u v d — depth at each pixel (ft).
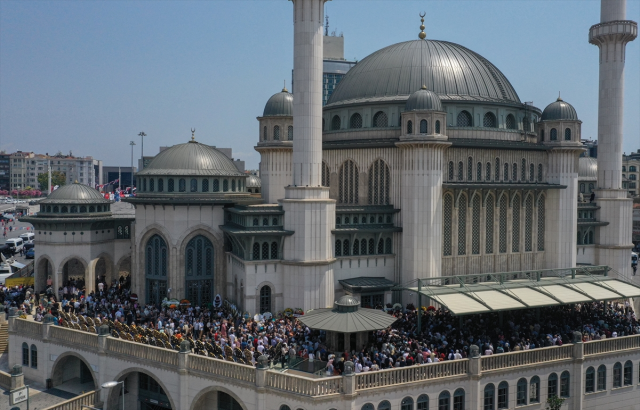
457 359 127.54
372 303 183.32
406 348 130.72
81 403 140.46
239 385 121.90
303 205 172.14
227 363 123.95
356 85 220.64
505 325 160.76
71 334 152.05
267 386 118.32
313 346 137.18
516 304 150.51
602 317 175.01
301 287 171.63
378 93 211.61
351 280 183.01
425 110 180.65
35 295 204.33
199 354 134.21
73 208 204.85
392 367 124.57
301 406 113.19
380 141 192.54
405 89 207.82
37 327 159.74
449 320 160.76
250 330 149.18
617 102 236.43
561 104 208.03
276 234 171.83
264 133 212.43
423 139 179.93
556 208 206.08
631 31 230.27
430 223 182.39
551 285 169.99
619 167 239.30
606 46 236.63
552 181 208.13
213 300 192.34
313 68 175.32
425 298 183.42
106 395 143.74
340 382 114.73
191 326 153.48
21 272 255.91
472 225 194.39
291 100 213.25
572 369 142.00
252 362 125.49
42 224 203.51
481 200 194.49
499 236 199.41
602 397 146.92
